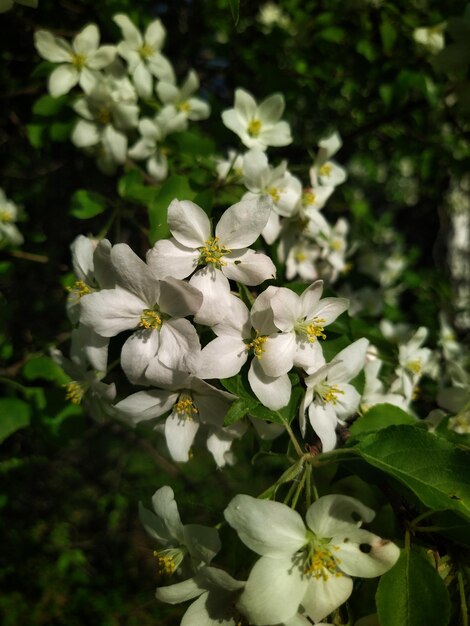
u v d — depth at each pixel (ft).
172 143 0.78
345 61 1.05
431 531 0.46
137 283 0.50
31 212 1.19
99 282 0.54
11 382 0.71
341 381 0.55
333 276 0.90
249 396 0.49
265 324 0.50
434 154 1.16
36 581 1.42
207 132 0.99
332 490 0.48
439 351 0.99
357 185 2.20
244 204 0.51
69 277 0.78
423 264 2.48
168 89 0.84
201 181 0.70
